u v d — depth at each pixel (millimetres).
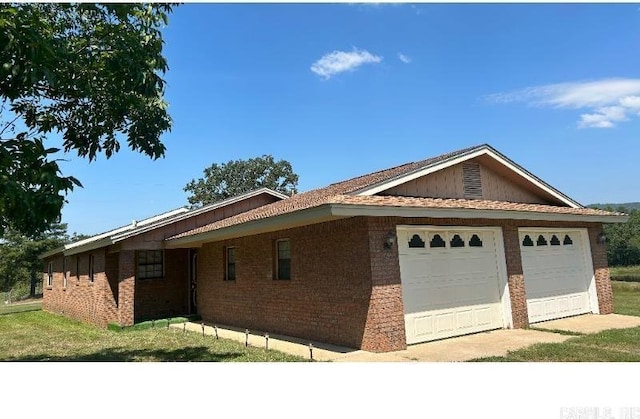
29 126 6297
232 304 13641
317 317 9969
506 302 10711
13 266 38688
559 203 13117
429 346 8852
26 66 4281
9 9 4297
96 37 5758
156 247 14766
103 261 15312
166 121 6496
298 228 10781
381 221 8852
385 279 8672
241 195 17250
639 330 9945
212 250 15102
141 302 16469
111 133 6473
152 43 5914
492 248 10898
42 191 4207
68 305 19094
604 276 13312
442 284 9797
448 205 9531
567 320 11859
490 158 11492
